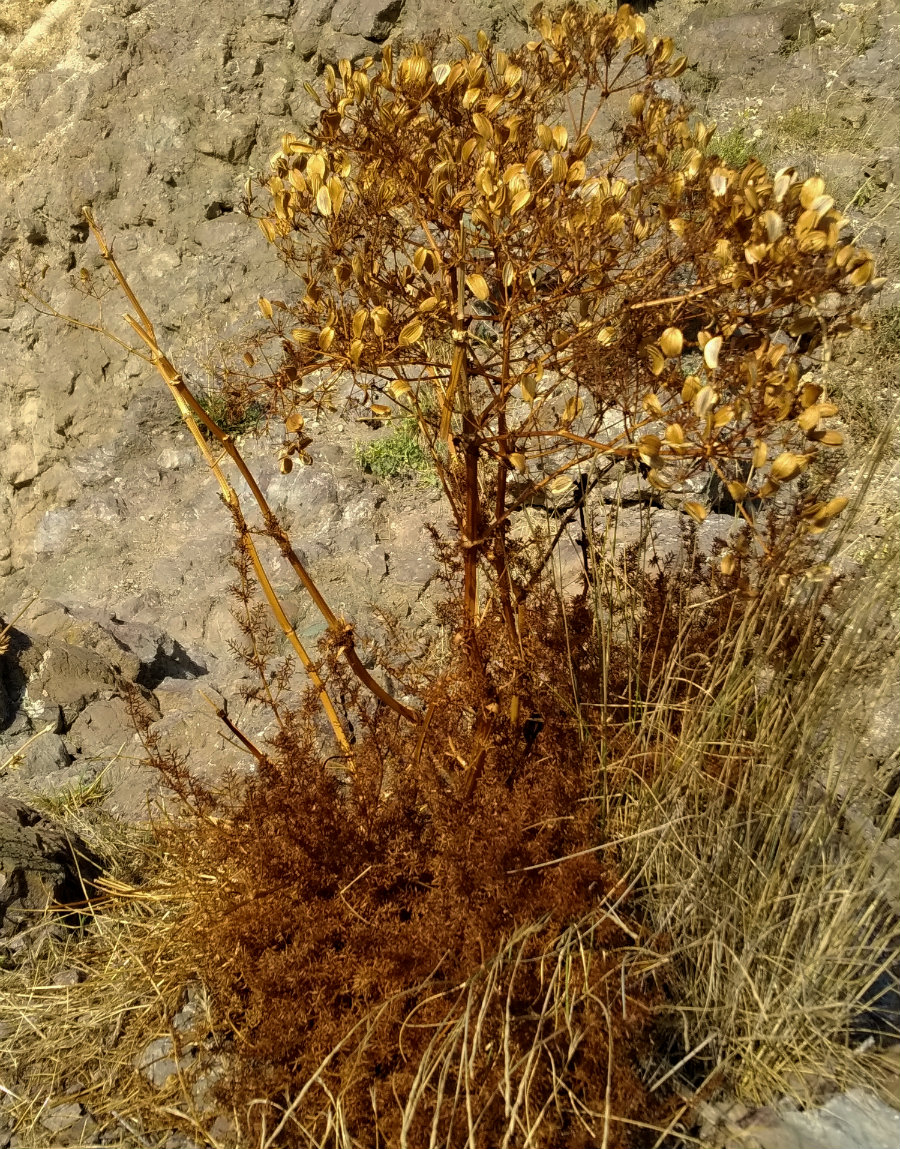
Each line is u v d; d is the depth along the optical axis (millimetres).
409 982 637
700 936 659
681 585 821
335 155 678
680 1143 606
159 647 1280
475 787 725
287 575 1375
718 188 622
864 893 641
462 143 693
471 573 737
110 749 1065
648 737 722
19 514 2496
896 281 1496
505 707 756
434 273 657
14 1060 709
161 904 794
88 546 1719
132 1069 693
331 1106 614
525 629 758
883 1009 657
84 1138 650
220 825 766
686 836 667
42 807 958
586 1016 605
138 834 917
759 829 674
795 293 600
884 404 1307
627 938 671
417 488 1563
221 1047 678
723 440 634
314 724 848
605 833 704
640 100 716
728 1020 643
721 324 662
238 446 1830
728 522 1183
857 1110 616
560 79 729
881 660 703
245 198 744
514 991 619
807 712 673
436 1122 547
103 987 747
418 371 1031
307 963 667
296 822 694
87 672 1149
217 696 1124
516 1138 582
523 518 1253
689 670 752
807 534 688
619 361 665
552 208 653
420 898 688
